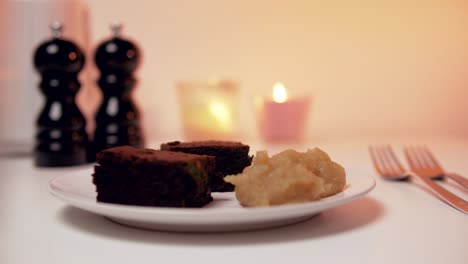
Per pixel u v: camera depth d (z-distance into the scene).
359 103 1.08
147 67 1.07
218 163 0.67
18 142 0.94
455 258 0.45
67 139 0.86
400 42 1.07
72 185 0.64
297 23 1.06
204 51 1.07
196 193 0.58
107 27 1.06
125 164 0.58
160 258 0.47
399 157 0.89
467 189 0.66
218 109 1.00
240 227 0.53
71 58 0.85
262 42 1.06
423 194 0.67
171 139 1.07
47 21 0.93
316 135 1.08
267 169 0.58
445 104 1.08
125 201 0.58
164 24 1.06
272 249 0.48
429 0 1.06
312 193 0.56
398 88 1.08
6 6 0.91
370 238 0.51
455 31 1.06
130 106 0.90
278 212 0.50
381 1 1.06
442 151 0.93
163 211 0.49
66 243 0.51
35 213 0.61
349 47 1.07
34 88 0.93
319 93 1.08
